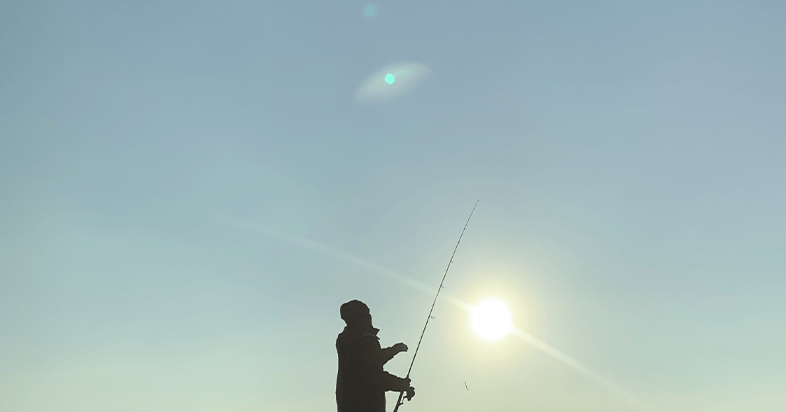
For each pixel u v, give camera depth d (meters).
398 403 8.73
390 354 8.64
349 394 8.51
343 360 8.73
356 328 8.80
